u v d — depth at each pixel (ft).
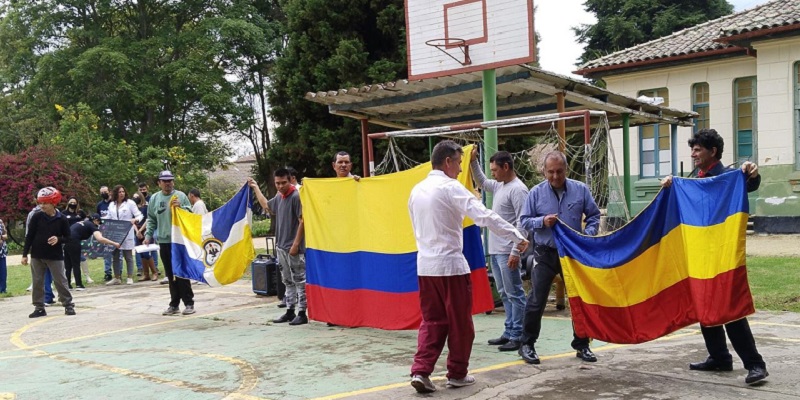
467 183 23.34
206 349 24.34
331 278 26.86
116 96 103.71
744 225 16.65
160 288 43.42
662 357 20.07
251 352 23.43
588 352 19.79
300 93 69.46
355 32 68.28
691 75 63.98
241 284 43.57
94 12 108.06
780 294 29.14
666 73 65.41
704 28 67.62
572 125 46.65
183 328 28.96
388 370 20.06
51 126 104.47
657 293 18.47
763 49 57.41
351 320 26.25
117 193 47.32
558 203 19.77
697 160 18.45
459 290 17.52
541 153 55.47
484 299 22.85
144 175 93.97
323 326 27.68
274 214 29.35
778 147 57.16
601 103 38.11
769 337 21.97
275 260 37.27
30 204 83.15
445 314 17.74
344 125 66.64
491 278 29.43
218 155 118.01
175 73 99.55
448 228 17.63
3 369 22.75
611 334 18.80
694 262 17.58
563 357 20.53
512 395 16.89
